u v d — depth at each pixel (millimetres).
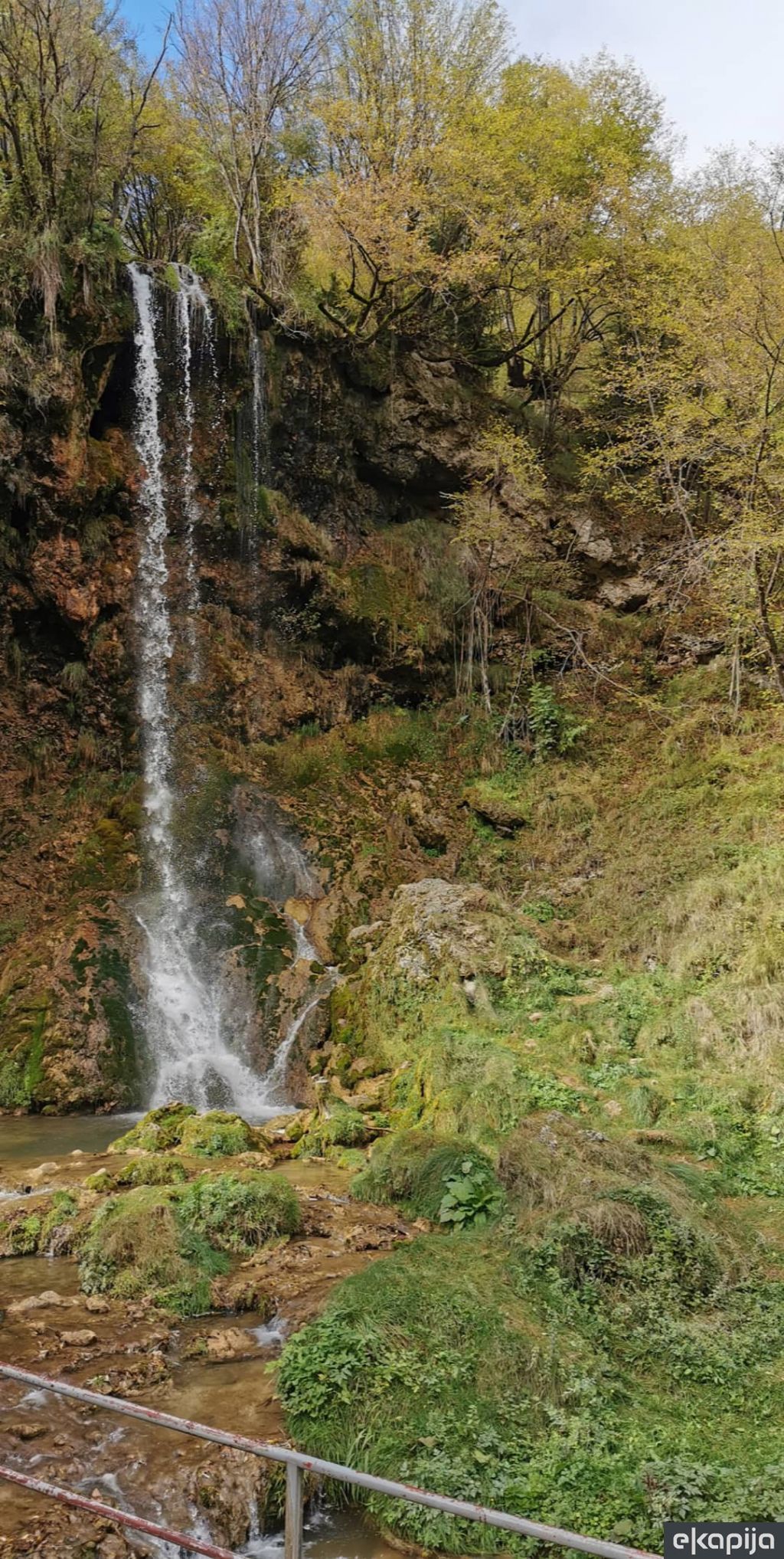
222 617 17047
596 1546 2523
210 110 18969
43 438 14852
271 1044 12195
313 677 17812
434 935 11906
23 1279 6539
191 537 16766
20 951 12805
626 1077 9656
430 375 20141
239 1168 8398
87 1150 9539
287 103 19328
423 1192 7680
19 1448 4617
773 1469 4289
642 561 20500
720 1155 8328
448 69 19719
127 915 13375
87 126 16688
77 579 15430
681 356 16719
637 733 17781
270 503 17656
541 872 15398
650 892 13586
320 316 18500
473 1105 8938
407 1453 4559
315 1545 4285
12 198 15016
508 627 19656
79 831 14773
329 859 15180
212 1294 6238
